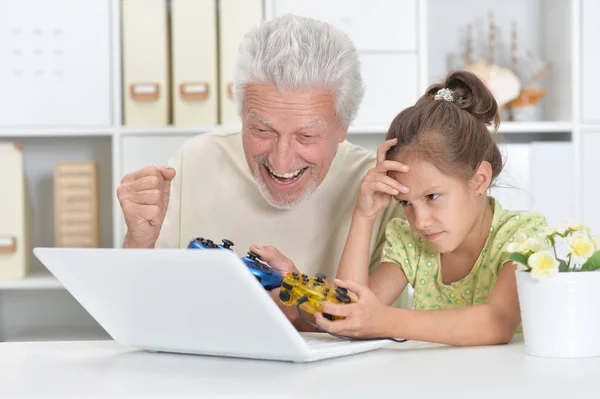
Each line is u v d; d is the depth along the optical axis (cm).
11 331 330
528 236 145
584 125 296
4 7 289
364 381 89
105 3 288
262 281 127
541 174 294
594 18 299
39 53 290
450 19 333
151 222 154
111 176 327
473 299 156
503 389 85
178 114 286
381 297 159
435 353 110
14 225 291
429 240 142
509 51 331
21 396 84
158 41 286
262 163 157
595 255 107
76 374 96
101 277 103
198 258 90
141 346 115
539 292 105
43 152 326
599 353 105
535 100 311
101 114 290
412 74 295
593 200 297
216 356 110
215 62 285
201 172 188
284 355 101
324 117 150
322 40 149
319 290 113
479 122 147
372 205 151
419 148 138
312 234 181
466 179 140
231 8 284
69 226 293
